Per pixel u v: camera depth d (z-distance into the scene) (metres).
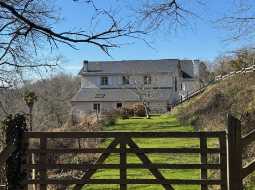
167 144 24.48
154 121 39.44
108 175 16.88
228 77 35.97
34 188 12.20
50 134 10.65
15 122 10.74
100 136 10.48
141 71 74.44
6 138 10.73
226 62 37.47
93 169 10.55
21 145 10.70
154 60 76.50
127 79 74.56
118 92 74.00
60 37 7.99
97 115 42.12
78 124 39.25
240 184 9.98
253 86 28.02
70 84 78.06
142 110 51.94
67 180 10.61
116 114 47.91
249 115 21.28
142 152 10.45
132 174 16.62
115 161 20.42
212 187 12.48
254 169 10.02
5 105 13.73
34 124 34.41
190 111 34.69
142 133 10.41
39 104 35.47
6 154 10.68
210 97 32.69
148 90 69.94
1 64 11.19
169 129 31.83
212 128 24.44
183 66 82.38
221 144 10.24
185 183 10.38
